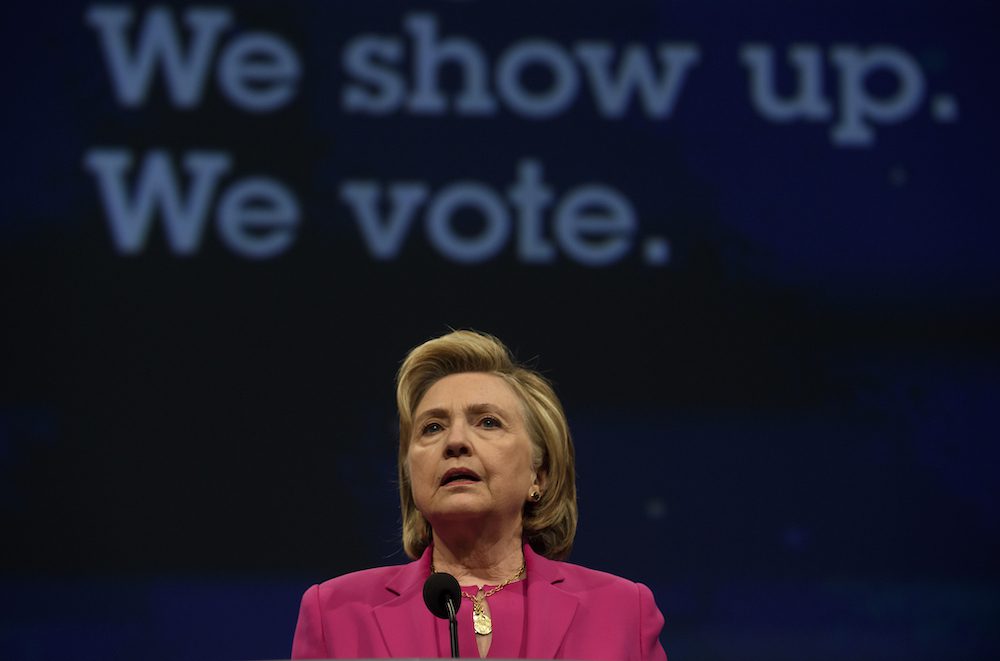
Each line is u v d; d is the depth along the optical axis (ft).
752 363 52.03
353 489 49.90
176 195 51.31
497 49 53.47
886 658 50.01
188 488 49.39
